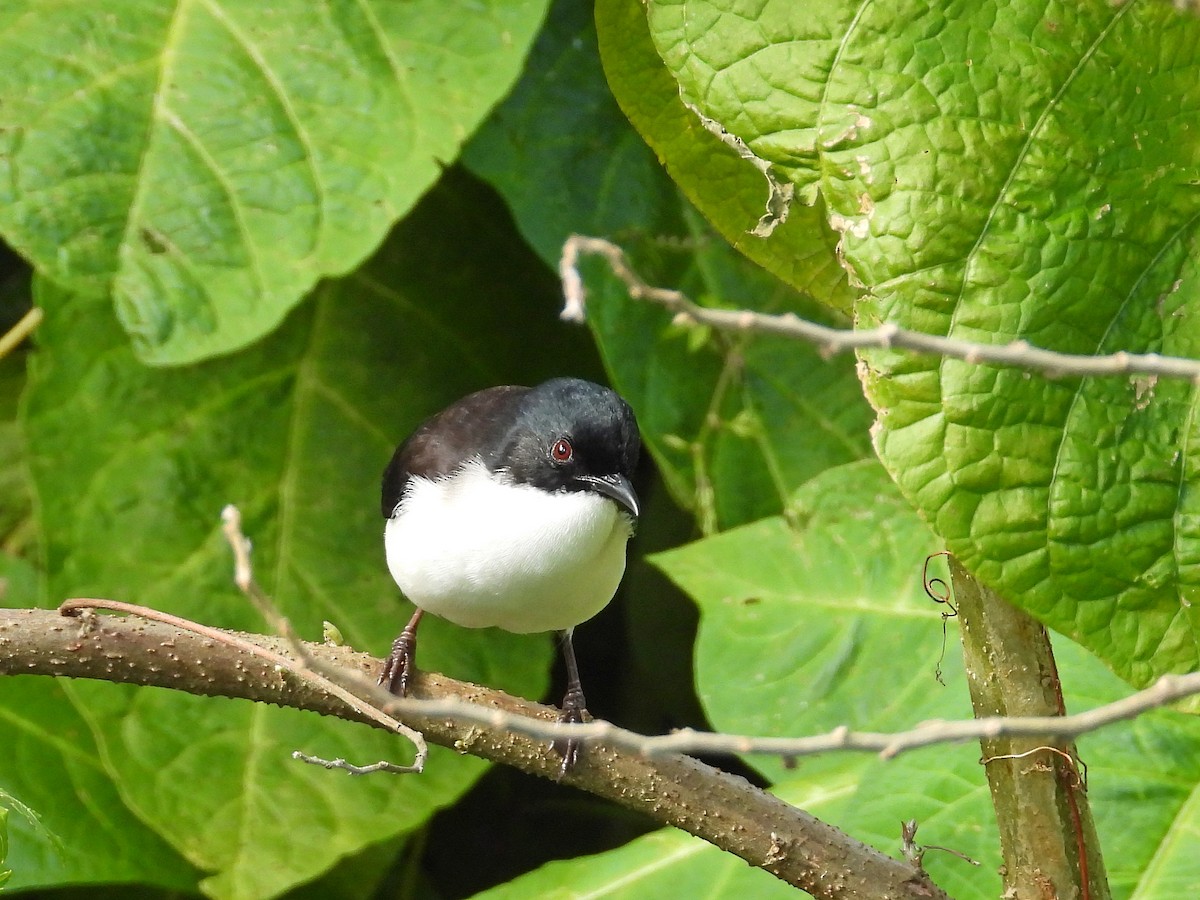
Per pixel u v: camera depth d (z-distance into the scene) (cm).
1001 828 562
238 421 973
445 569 760
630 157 1006
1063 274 519
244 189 821
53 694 917
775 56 545
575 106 1005
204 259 807
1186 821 661
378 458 993
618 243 992
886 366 518
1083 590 511
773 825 605
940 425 513
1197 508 511
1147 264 526
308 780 892
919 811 696
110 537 930
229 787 882
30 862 845
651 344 993
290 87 844
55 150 805
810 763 819
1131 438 515
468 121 844
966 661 566
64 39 830
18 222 789
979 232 521
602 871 755
